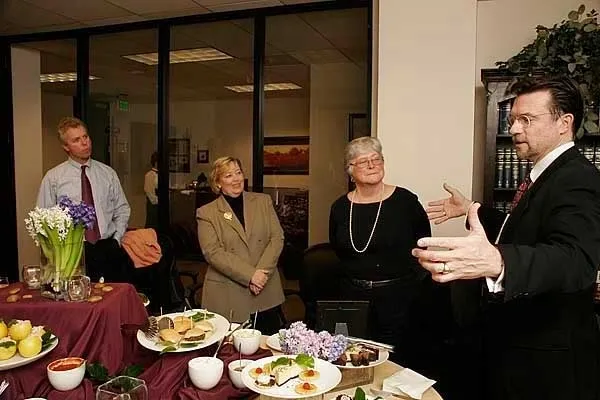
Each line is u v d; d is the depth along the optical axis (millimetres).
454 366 2516
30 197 5082
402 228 2289
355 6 3734
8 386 1374
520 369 1481
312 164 4094
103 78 4859
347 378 1490
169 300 2916
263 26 4012
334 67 3998
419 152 3213
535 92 1441
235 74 4289
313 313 2756
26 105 5031
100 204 3070
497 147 2980
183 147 4484
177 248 4488
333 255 2869
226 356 1594
